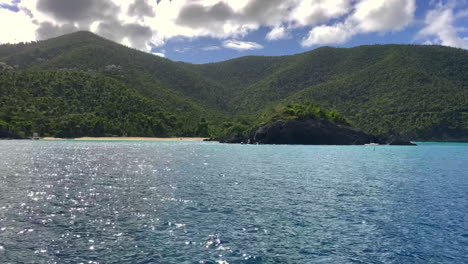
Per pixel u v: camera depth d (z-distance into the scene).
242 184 37.19
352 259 15.84
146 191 32.16
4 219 21.53
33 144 136.88
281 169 53.66
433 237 19.05
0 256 15.45
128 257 15.59
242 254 16.22
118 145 139.62
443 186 37.25
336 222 21.83
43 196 29.17
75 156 76.50
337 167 58.03
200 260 15.38
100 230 19.55
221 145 151.25
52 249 16.47
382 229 20.44
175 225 20.69
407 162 70.62
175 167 55.06
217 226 20.59
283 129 160.38
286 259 15.72
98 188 33.66
